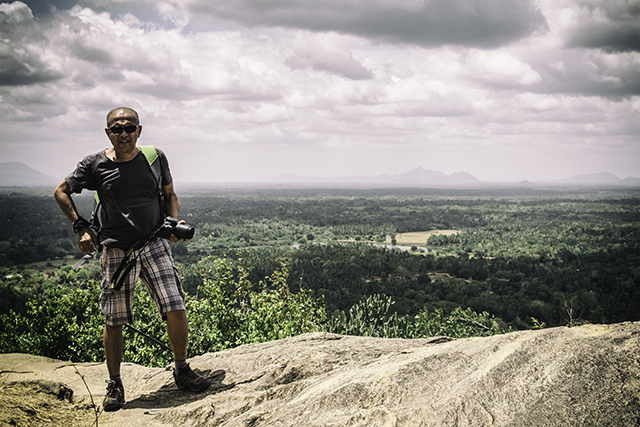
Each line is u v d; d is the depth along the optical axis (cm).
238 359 297
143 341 680
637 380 132
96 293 770
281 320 747
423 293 6069
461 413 142
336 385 193
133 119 256
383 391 172
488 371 163
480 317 1256
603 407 127
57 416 226
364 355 260
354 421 153
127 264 258
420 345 277
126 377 304
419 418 144
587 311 5309
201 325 715
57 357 723
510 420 134
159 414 228
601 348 152
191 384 261
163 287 262
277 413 189
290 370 254
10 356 324
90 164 260
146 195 264
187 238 269
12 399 234
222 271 757
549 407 135
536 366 156
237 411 215
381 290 6341
